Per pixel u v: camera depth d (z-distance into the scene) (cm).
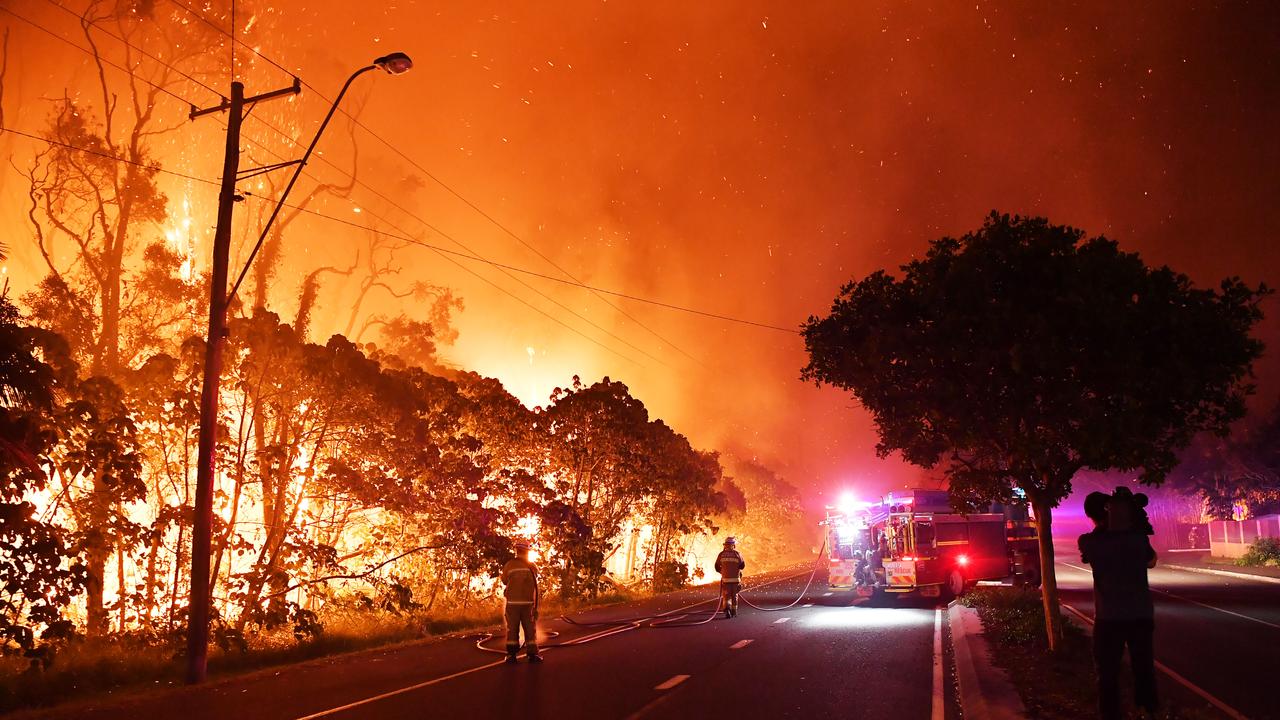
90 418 1502
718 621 2073
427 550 2250
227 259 1455
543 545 2772
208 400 1416
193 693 1214
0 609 1395
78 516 1555
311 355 1802
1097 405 1170
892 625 1898
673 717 944
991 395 1261
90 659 1368
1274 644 1516
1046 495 1303
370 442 1928
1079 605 2131
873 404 1362
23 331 1321
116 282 2136
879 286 1367
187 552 1767
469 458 2330
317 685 1241
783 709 984
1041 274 1220
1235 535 5262
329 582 2225
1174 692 1066
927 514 2617
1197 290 1153
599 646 1625
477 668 1367
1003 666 1201
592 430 3002
